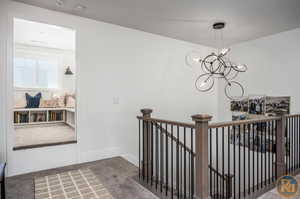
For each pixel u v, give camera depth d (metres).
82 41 2.95
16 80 4.98
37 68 5.26
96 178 2.46
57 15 2.75
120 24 3.24
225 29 3.42
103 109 3.15
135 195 2.08
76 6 2.60
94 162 3.01
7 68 2.46
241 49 4.27
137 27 3.38
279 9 2.63
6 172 2.46
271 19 2.97
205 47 4.57
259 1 2.41
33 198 1.95
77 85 2.91
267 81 3.78
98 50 3.10
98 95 3.10
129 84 3.42
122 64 3.34
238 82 4.34
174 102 4.05
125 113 3.38
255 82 3.99
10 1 2.46
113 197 2.02
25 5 2.54
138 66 3.53
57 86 5.57
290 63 3.44
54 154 2.79
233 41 4.16
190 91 4.32
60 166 2.82
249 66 4.11
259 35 3.75
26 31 3.96
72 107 4.94
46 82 5.41
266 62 3.80
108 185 2.28
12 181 2.33
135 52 3.49
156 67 3.77
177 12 2.76
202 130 1.72
